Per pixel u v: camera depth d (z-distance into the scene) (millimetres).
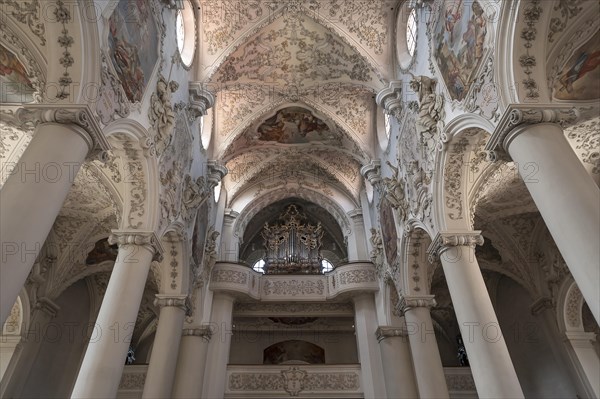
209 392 15320
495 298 18375
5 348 12836
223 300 17422
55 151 5375
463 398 17062
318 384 16688
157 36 9258
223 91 15984
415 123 11023
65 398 15203
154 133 8930
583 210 5004
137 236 8562
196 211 13062
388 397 14844
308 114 17359
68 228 13602
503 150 6363
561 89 7637
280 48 14609
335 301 18984
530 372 16219
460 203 9484
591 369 12695
